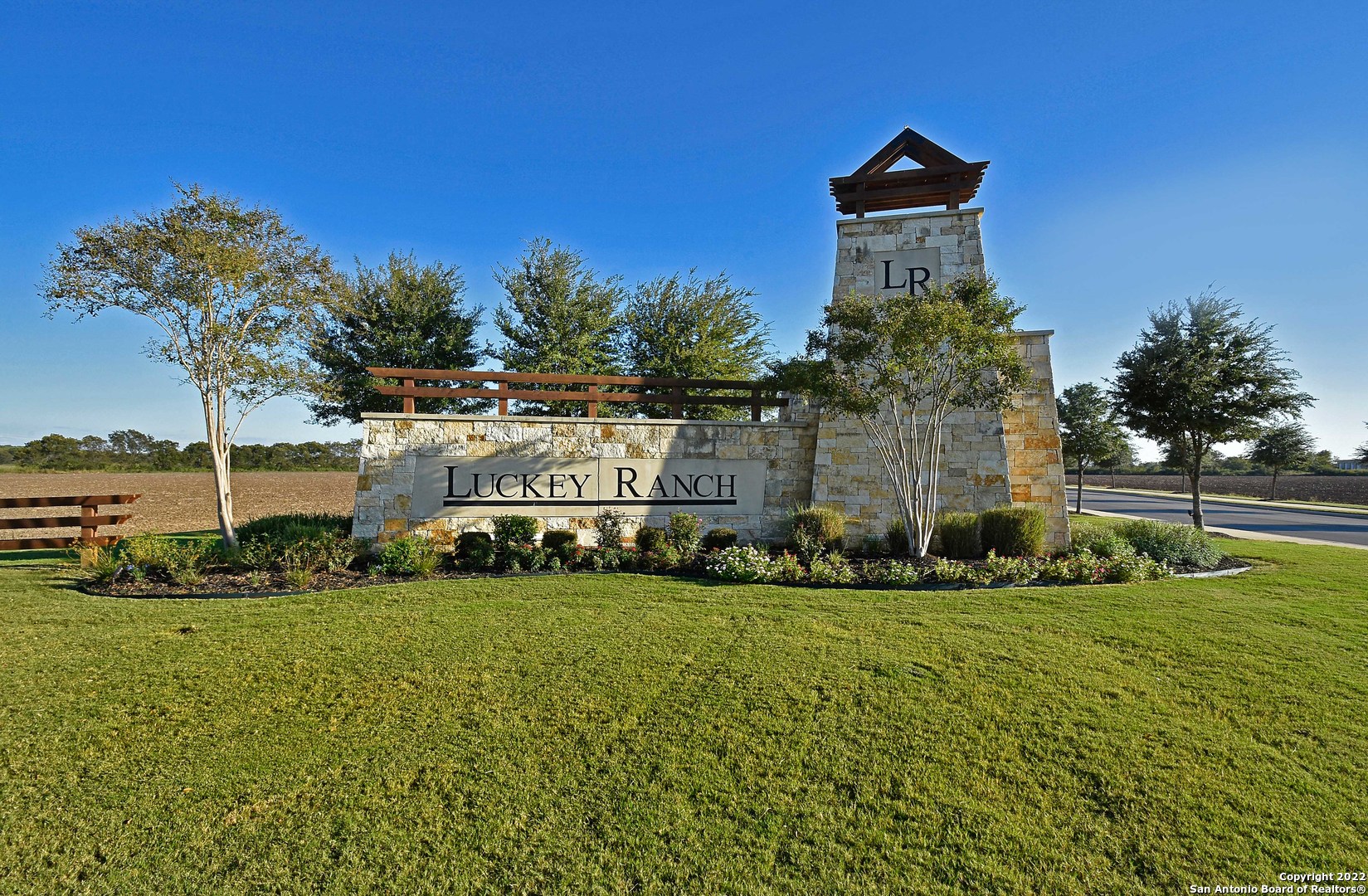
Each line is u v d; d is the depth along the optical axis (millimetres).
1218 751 4133
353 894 2980
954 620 7012
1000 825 3434
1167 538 11094
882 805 3615
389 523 11594
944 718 4578
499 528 11070
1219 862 3150
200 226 11695
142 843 3334
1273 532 18531
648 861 3180
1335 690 5035
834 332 11984
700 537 12406
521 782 3840
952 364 10617
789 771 3939
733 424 13125
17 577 9516
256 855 3238
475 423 12023
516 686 5160
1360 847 3244
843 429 13039
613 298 20625
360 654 5891
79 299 11078
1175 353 16656
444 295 19953
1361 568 10633
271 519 12070
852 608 7562
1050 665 5535
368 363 18938
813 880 3053
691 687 5125
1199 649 5961
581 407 19531
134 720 4605
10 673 5426
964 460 12672
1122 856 3203
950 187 13445
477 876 3092
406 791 3754
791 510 12664
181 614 7301
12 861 3205
